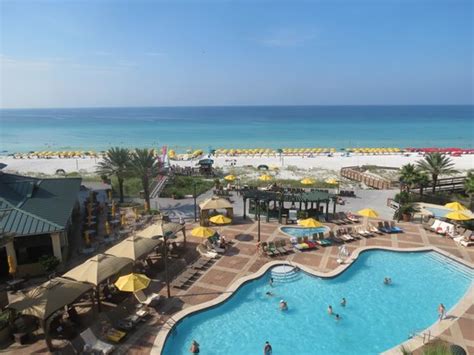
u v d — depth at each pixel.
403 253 26.97
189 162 75.88
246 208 39.34
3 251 22.62
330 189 48.09
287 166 69.12
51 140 127.12
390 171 60.62
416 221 34.19
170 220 35.00
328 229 32.16
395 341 17.30
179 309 18.94
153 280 22.11
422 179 39.00
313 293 21.47
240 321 18.69
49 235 23.50
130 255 20.91
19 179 29.64
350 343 17.12
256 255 26.02
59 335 16.61
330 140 123.19
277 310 19.70
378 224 31.33
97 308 19.08
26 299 15.64
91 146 110.44
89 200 38.03
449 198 40.44
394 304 20.44
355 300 20.80
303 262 24.92
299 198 33.81
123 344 16.02
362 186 51.38
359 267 24.97
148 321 17.81
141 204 40.16
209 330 17.92
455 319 17.86
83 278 17.81
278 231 31.50
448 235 29.84
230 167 67.62
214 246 27.03
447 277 23.59
